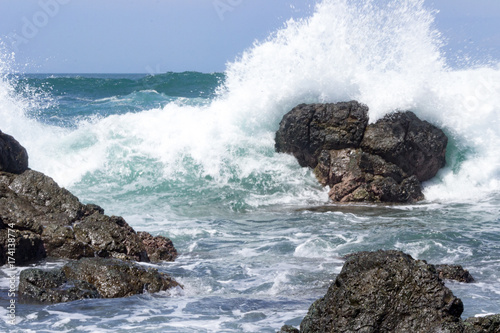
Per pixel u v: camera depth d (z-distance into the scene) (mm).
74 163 15820
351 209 13570
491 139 15648
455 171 15539
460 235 10828
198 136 16531
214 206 13945
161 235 10734
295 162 15844
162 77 39625
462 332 4582
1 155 10047
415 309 4660
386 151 14305
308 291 7680
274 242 10562
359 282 4797
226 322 6305
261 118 16844
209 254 9852
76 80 39094
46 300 6969
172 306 6945
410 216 12719
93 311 6668
